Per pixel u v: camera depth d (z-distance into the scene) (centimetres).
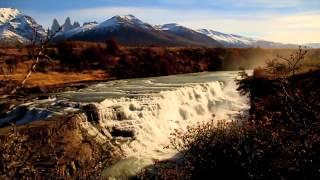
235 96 3634
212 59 6725
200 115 3259
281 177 596
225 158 851
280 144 646
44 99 2861
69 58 5575
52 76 4659
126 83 4191
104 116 2369
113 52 6203
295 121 602
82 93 3244
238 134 880
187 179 920
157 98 2909
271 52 6700
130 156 2042
